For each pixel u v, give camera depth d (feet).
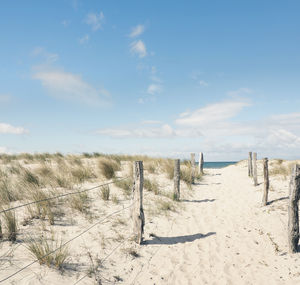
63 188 22.94
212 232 20.03
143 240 17.21
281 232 19.90
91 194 22.89
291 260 15.75
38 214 16.78
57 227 15.96
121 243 15.98
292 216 16.43
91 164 36.68
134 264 14.33
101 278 12.44
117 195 23.99
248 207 26.58
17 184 21.42
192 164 37.52
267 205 26.11
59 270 12.00
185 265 15.12
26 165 36.70
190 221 21.93
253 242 18.63
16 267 11.40
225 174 53.01
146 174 35.86
